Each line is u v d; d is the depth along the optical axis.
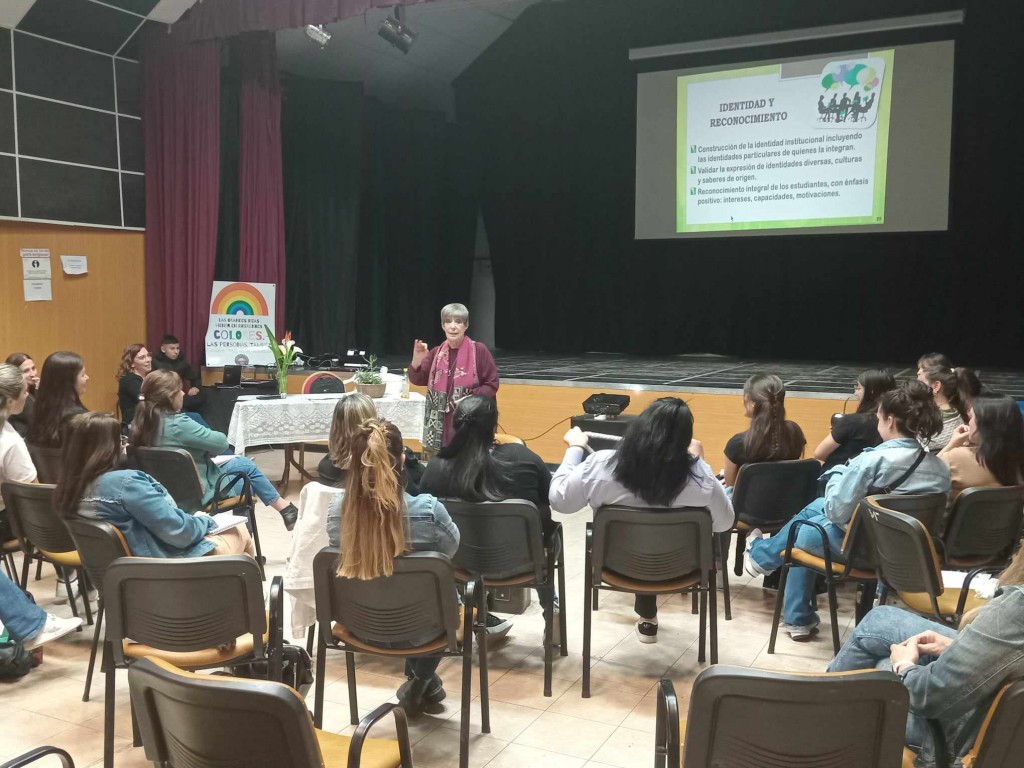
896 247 9.88
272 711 1.48
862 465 2.89
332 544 2.35
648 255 10.99
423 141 10.95
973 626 1.55
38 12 6.39
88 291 7.16
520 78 10.67
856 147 8.23
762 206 8.66
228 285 7.44
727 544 3.48
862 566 2.95
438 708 2.76
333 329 9.75
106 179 7.20
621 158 10.56
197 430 3.86
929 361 3.69
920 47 7.90
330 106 9.42
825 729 1.46
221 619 2.22
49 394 3.66
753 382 3.46
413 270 11.20
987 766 1.44
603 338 11.41
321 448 7.50
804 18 8.36
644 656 3.17
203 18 7.11
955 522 2.78
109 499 2.54
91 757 2.48
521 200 11.36
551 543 2.92
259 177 7.75
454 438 2.79
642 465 2.69
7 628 2.95
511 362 9.50
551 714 2.73
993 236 9.17
